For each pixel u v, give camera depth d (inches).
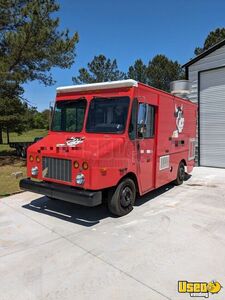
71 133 232.4
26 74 503.5
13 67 496.7
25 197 269.4
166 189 304.2
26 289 122.4
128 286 124.1
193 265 141.8
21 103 559.2
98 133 216.5
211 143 460.1
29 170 221.1
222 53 434.9
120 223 200.1
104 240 171.8
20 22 517.0
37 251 157.6
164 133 264.7
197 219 208.1
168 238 174.2
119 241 170.2
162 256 151.3
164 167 271.3
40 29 466.3
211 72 452.4
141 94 217.8
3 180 360.5
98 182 182.5
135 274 133.6
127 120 204.8
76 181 187.8
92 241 170.4
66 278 130.7
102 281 128.1
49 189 201.0
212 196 274.2
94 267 140.3
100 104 219.3
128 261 146.1
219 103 445.4
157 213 221.6
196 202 253.0
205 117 465.1
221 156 449.4
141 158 226.2
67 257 150.7
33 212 224.5
